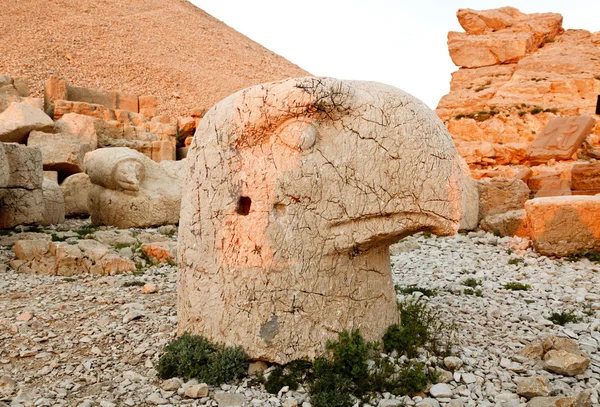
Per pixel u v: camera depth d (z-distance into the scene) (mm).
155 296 6145
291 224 3617
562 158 14797
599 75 19578
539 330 4820
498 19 23219
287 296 3635
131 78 36906
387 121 3602
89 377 3867
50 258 7676
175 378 3674
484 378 3764
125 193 11352
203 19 59781
